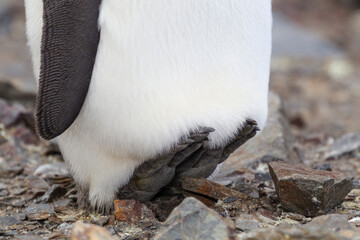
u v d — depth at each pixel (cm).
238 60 431
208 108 417
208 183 474
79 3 393
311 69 1736
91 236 370
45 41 396
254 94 441
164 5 402
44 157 739
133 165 441
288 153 698
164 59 409
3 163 675
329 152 745
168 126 411
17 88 1042
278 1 2495
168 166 444
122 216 448
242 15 428
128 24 402
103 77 409
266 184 573
